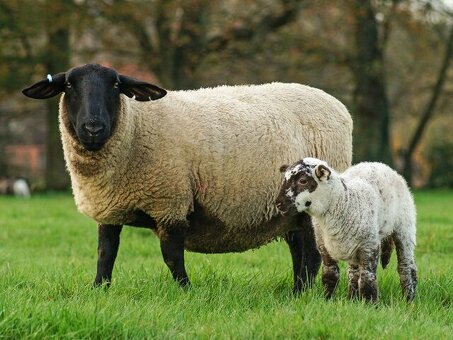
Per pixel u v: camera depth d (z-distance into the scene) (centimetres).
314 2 3934
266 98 1234
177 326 870
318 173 998
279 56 4066
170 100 1162
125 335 813
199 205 1144
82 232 2077
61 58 4066
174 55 4050
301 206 1008
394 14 3891
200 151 1132
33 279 1188
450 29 4484
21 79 4069
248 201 1168
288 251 1653
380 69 4016
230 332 840
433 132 6109
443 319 973
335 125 1269
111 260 1144
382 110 4216
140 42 4091
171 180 1107
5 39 3997
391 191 1077
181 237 1125
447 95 4978
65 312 839
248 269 1344
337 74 4366
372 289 1014
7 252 1698
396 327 872
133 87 1092
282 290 1164
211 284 1124
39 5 3928
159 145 1112
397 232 1098
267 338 828
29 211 2605
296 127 1230
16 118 4756
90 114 1039
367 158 4216
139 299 1039
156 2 3847
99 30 4034
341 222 1012
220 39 4041
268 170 1179
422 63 4734
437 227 1911
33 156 8031
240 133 1165
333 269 1052
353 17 3922
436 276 1237
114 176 1097
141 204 1111
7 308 852
